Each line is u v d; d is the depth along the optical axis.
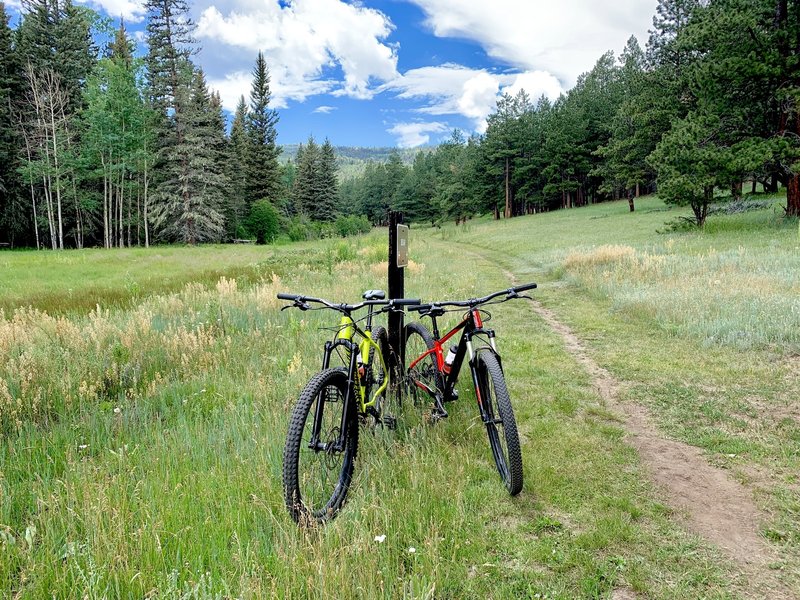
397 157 113.44
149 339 6.38
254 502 2.92
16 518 2.94
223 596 2.22
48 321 7.16
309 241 53.59
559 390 5.22
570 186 62.50
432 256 22.91
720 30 19.52
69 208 43.47
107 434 4.05
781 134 19.73
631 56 55.91
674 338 7.06
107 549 2.46
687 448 3.88
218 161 53.44
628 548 2.70
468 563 2.58
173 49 44.03
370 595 2.17
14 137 41.22
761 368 5.57
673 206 40.50
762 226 20.80
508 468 3.18
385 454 3.50
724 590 2.38
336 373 3.04
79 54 48.09
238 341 6.75
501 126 68.81
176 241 48.56
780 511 3.01
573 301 10.44
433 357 4.24
